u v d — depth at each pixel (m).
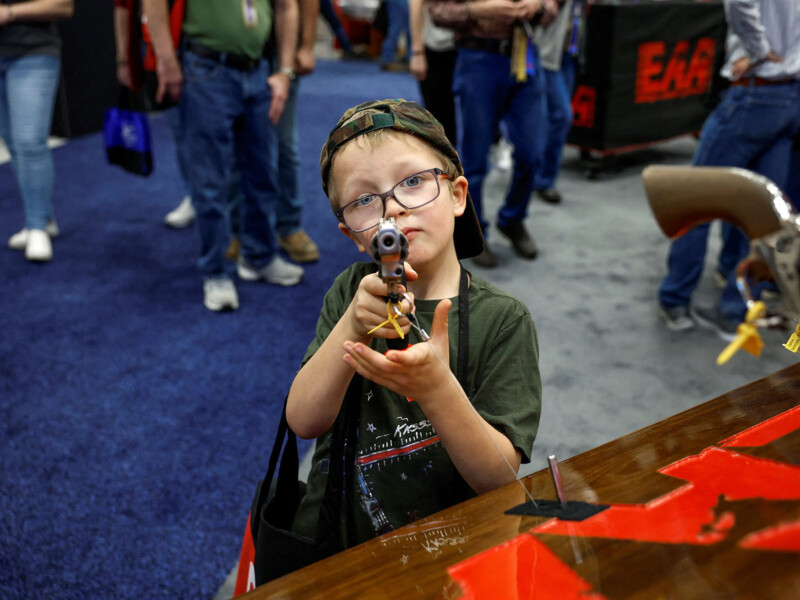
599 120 4.73
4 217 4.00
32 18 3.10
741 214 0.66
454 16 2.91
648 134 5.01
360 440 0.96
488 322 0.96
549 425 2.18
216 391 2.34
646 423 2.19
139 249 3.57
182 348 2.61
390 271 0.70
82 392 2.32
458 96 3.09
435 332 0.78
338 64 9.91
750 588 0.57
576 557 0.63
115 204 4.24
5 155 5.24
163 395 2.31
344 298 1.04
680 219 0.70
